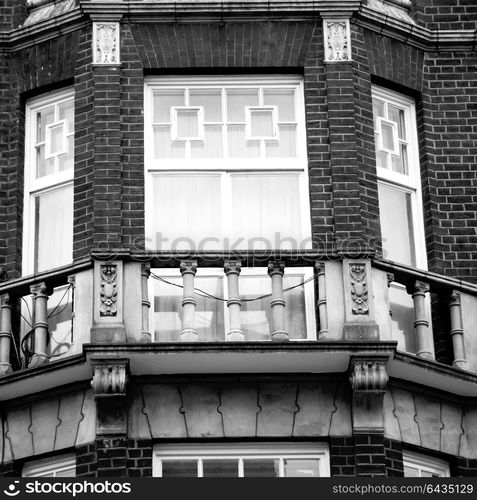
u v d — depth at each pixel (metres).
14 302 24.70
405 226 26.00
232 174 25.61
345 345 23.28
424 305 24.47
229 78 26.06
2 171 26.06
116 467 23.06
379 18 26.55
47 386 23.78
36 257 25.73
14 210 25.81
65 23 26.39
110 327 23.45
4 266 25.47
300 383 23.77
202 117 25.86
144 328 23.58
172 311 24.70
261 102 25.98
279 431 23.48
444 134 26.50
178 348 23.14
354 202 25.03
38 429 23.80
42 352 23.94
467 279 25.53
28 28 26.59
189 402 23.58
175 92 25.97
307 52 26.05
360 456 23.33
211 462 23.44
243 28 26.12
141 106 25.59
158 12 26.09
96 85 25.66
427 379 24.00
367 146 25.69
